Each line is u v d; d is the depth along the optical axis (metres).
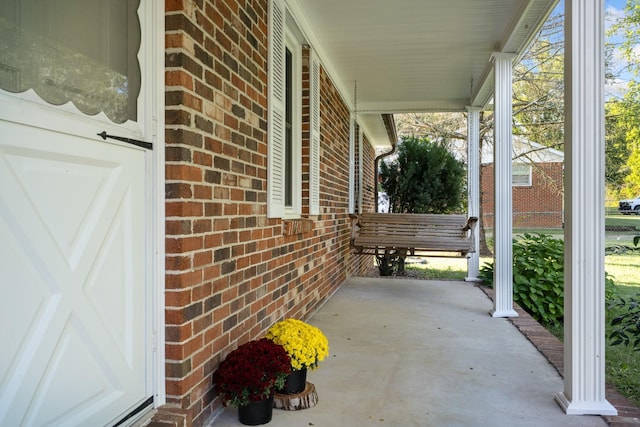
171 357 1.95
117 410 1.74
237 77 2.56
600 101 2.51
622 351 3.94
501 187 4.59
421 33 4.48
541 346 3.53
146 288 1.92
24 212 1.35
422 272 9.23
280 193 3.35
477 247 6.86
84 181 1.58
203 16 2.14
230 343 2.46
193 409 2.05
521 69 11.75
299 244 4.02
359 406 2.47
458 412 2.42
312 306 4.59
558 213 16.42
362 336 3.86
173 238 1.94
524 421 2.34
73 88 1.56
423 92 6.85
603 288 2.46
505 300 4.57
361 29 4.39
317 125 4.69
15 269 1.32
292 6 3.71
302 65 4.37
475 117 7.07
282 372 2.23
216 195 2.28
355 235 6.27
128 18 1.82
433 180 10.28
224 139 2.38
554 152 16.16
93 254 1.62
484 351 3.46
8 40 1.33
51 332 1.45
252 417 2.21
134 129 1.82
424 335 3.90
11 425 1.31
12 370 1.31
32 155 1.38
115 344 1.73
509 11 3.98
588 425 2.30
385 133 10.91
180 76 1.94
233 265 2.50
